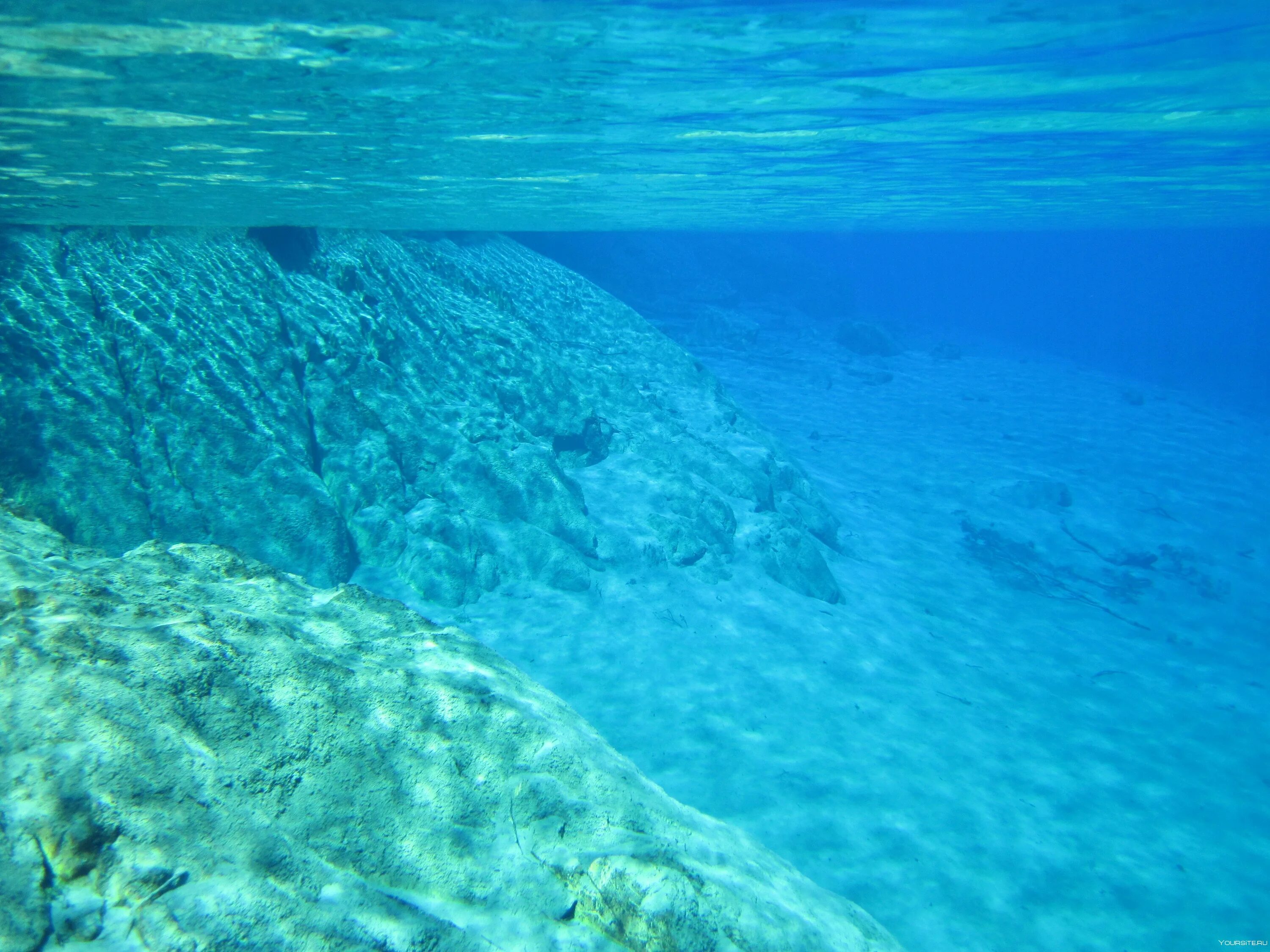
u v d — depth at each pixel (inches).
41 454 325.1
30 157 266.5
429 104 216.7
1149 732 409.7
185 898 80.0
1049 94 245.0
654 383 698.2
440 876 98.3
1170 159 420.5
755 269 1748.3
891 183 498.3
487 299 627.2
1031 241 4507.9
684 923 99.7
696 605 444.1
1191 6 159.6
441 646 141.4
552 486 466.9
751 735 346.9
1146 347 2428.6
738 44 173.0
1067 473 853.2
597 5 143.6
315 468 413.1
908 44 180.9
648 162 356.2
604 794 119.5
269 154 276.4
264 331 422.9
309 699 107.7
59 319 356.2
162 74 174.9
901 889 273.6
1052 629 522.9
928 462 853.8
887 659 436.8
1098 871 298.0
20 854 77.4
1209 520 753.6
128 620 107.2
